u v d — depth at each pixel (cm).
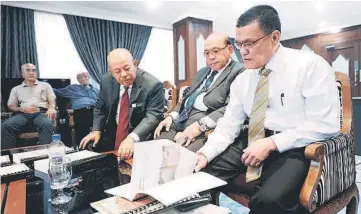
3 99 342
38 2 402
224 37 162
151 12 470
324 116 92
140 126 157
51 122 322
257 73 107
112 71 165
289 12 484
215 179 79
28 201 84
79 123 321
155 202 68
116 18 470
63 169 103
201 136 140
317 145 85
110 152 154
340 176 100
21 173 106
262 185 92
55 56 427
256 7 95
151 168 78
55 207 79
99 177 106
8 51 385
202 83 176
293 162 91
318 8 464
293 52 101
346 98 116
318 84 93
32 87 341
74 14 434
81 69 449
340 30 546
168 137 161
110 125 183
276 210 81
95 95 404
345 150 104
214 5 441
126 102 174
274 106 103
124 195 72
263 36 93
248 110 114
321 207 91
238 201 110
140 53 504
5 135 304
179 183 75
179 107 183
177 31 511
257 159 92
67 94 384
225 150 112
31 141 309
